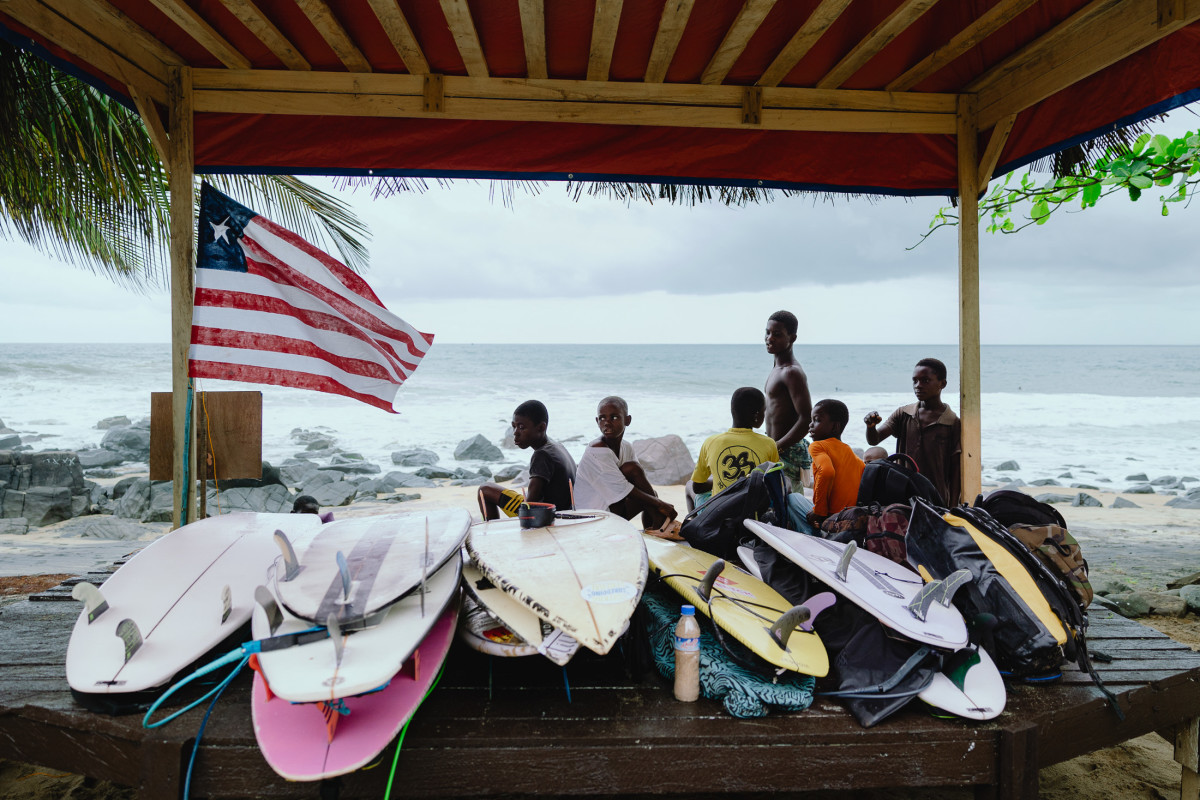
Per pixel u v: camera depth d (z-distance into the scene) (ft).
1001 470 54.03
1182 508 36.42
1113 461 58.49
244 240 12.13
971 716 8.03
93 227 23.25
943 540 10.19
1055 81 12.77
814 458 12.70
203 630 8.71
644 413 90.48
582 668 9.36
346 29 12.37
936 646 8.52
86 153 20.08
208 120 14.03
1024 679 9.14
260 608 8.66
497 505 13.30
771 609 9.84
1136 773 10.73
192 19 11.69
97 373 139.44
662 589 10.75
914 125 15.02
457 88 14.12
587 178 14.84
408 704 7.54
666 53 12.96
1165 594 17.74
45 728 8.04
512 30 12.33
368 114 14.05
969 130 15.11
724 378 157.58
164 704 8.16
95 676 7.94
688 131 14.79
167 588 9.53
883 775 7.89
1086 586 10.10
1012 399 114.62
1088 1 11.75
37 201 20.39
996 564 9.59
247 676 8.91
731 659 8.87
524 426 13.15
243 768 7.52
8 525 29.01
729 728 7.83
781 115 14.65
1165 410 96.78
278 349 12.20
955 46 12.75
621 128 14.71
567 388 135.03
